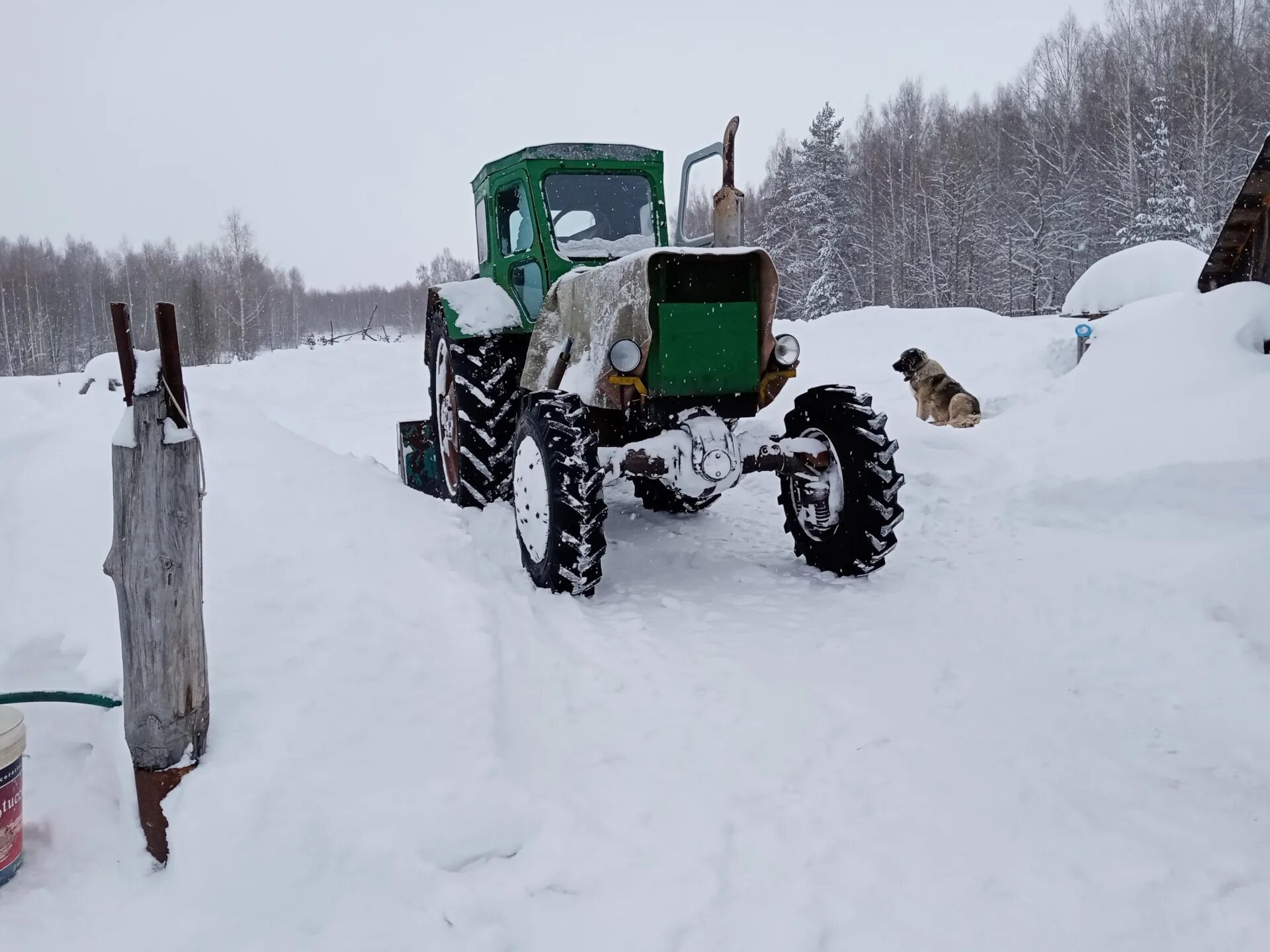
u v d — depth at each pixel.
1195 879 1.83
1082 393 6.18
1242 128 27.22
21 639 2.50
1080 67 34.62
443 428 5.38
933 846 1.96
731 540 4.68
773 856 1.92
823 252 31.53
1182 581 3.44
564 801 2.13
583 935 1.68
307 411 12.50
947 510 4.99
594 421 4.18
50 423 4.58
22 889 1.78
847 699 2.69
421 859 1.84
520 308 4.89
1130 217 27.28
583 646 3.10
